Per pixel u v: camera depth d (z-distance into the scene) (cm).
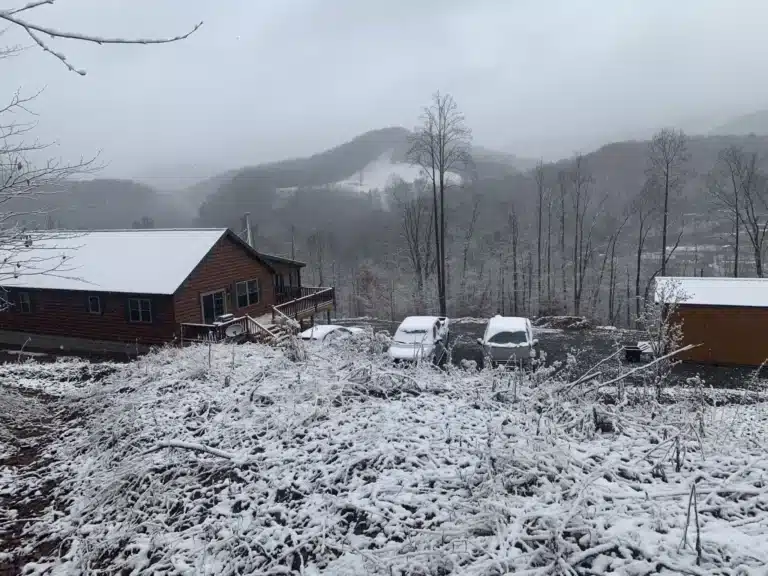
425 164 3872
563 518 493
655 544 455
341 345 1323
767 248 4494
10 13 307
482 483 599
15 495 835
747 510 502
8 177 648
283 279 2889
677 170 4272
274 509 643
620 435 697
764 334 1834
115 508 738
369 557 499
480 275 5012
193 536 632
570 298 4703
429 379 1024
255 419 907
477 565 460
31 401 1203
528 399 869
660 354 1198
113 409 1066
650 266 5694
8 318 2284
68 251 2344
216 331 1875
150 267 2109
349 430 814
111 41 329
